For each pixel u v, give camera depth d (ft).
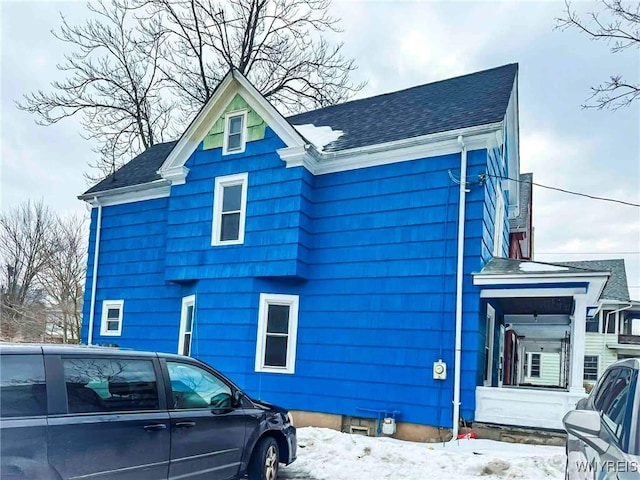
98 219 48.24
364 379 31.04
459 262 29.19
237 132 37.45
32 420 11.57
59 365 12.64
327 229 34.24
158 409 14.60
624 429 9.89
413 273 30.71
